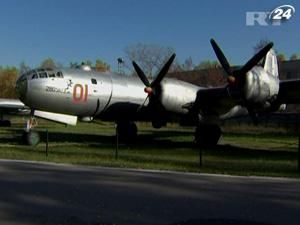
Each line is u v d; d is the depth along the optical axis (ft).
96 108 76.48
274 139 101.91
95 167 48.21
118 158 56.95
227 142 91.40
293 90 65.92
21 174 41.83
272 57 71.15
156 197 31.22
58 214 25.40
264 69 66.80
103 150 67.72
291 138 105.50
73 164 50.55
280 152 71.46
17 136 97.19
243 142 92.22
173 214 25.81
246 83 62.80
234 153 68.23
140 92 80.23
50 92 71.36
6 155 58.13
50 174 42.06
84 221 23.85
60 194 31.78
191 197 31.45
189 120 76.54
